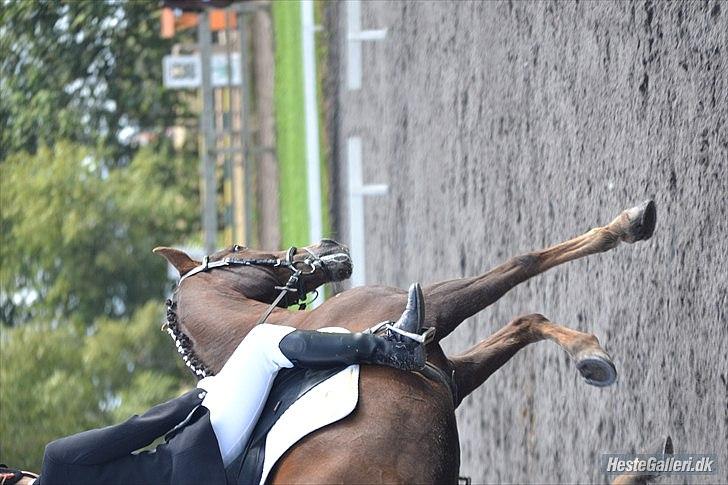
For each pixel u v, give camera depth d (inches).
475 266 461.4
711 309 252.2
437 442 211.6
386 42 658.8
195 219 1444.4
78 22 665.0
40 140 757.9
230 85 1003.9
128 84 978.7
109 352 1307.8
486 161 444.1
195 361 258.7
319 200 688.4
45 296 1332.4
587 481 334.0
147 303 1391.5
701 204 257.8
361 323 236.8
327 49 832.9
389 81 649.6
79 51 692.7
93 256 1371.8
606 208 316.8
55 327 1327.5
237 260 275.9
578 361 228.1
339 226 796.0
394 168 634.8
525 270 253.1
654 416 285.3
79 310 1398.9
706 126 255.0
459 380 246.4
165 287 1459.2
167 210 1405.0
